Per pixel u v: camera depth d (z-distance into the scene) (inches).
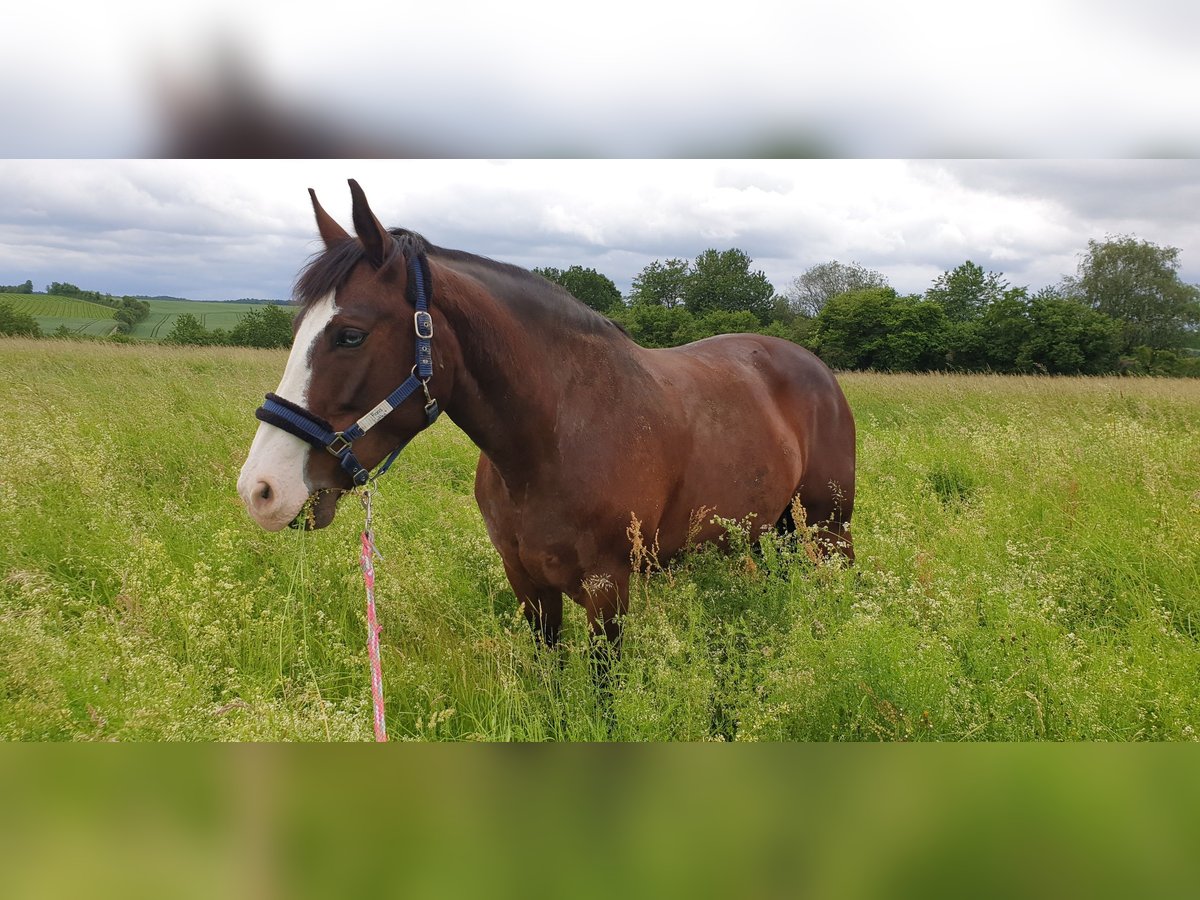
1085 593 141.7
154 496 183.8
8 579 124.0
